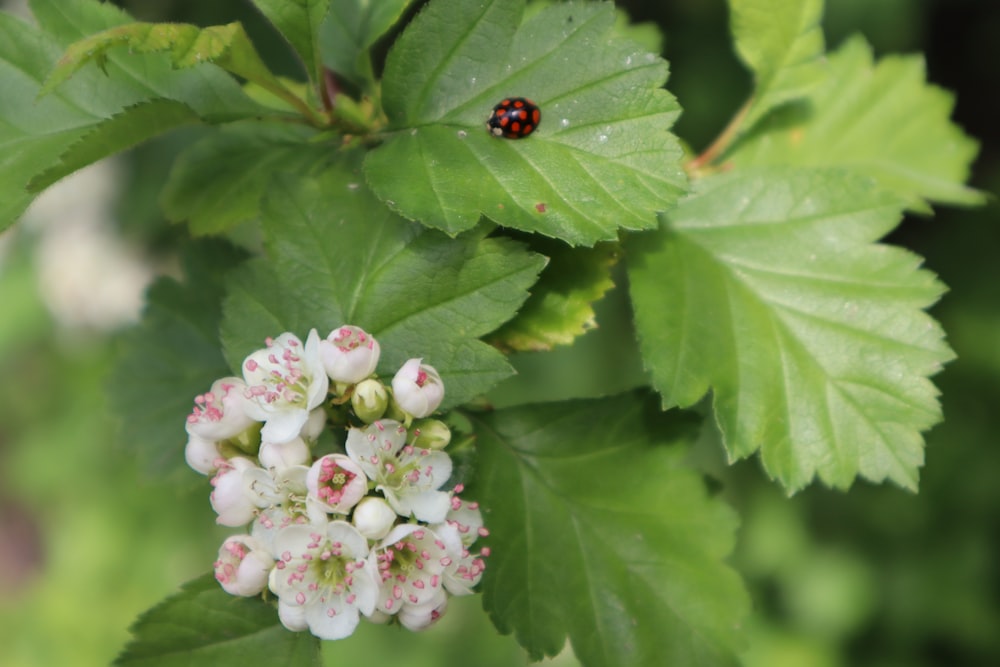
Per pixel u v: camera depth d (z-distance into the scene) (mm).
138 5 375
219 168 245
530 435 236
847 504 503
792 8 252
